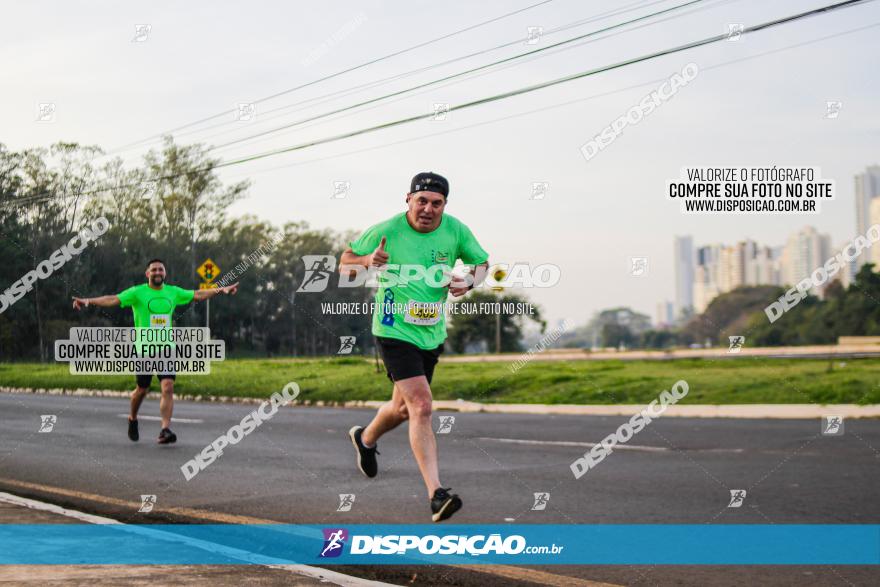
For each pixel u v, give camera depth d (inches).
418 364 232.7
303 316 1143.6
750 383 758.5
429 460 223.0
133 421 476.1
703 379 802.8
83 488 323.0
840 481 324.8
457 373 948.6
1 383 1063.6
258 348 1176.2
